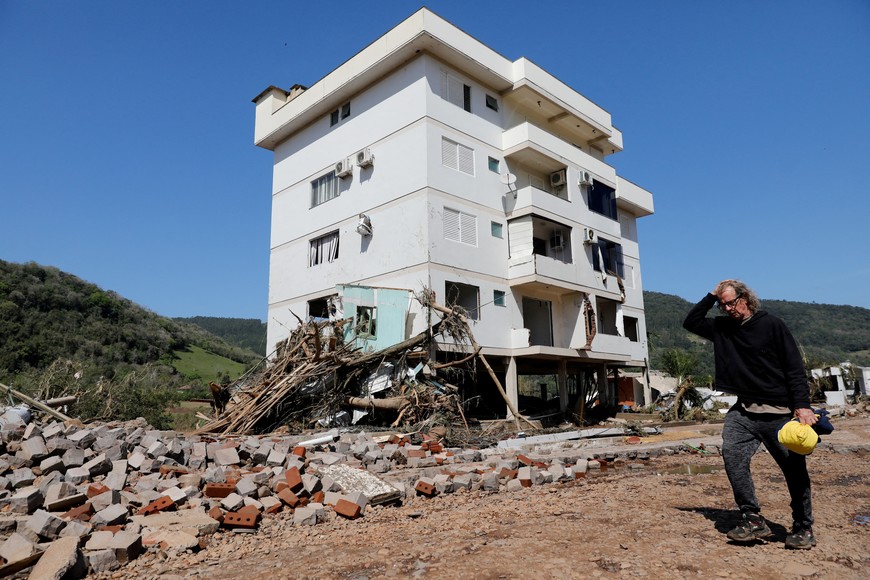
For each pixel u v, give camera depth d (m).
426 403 15.41
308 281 24.45
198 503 5.98
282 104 27.66
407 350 16.75
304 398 16.05
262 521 5.63
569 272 23.47
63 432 8.56
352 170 22.92
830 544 4.18
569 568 3.77
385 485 6.86
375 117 22.38
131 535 4.61
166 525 5.27
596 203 26.33
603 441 14.45
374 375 16.83
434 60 21.17
